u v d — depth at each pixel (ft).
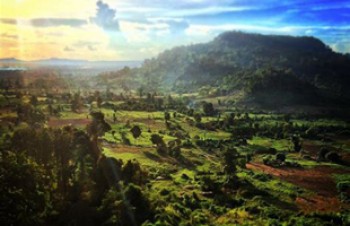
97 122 414.41
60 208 193.88
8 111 592.60
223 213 237.66
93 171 231.71
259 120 647.56
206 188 280.31
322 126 608.19
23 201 181.27
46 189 205.67
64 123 523.29
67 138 232.73
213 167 351.05
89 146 255.91
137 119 609.83
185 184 291.38
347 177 338.95
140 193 211.20
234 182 290.76
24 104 568.41
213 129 572.51
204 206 246.27
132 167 253.03
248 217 231.09
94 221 188.75
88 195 207.72
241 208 245.45
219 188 280.31
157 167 336.49
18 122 477.77
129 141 446.19
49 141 228.63
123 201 201.36
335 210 253.44
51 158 228.63
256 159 401.49
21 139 234.58
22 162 200.85
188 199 253.03
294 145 455.63
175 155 384.88
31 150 230.07
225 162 327.67
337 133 574.97
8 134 333.21
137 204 207.21
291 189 293.64
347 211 252.42
